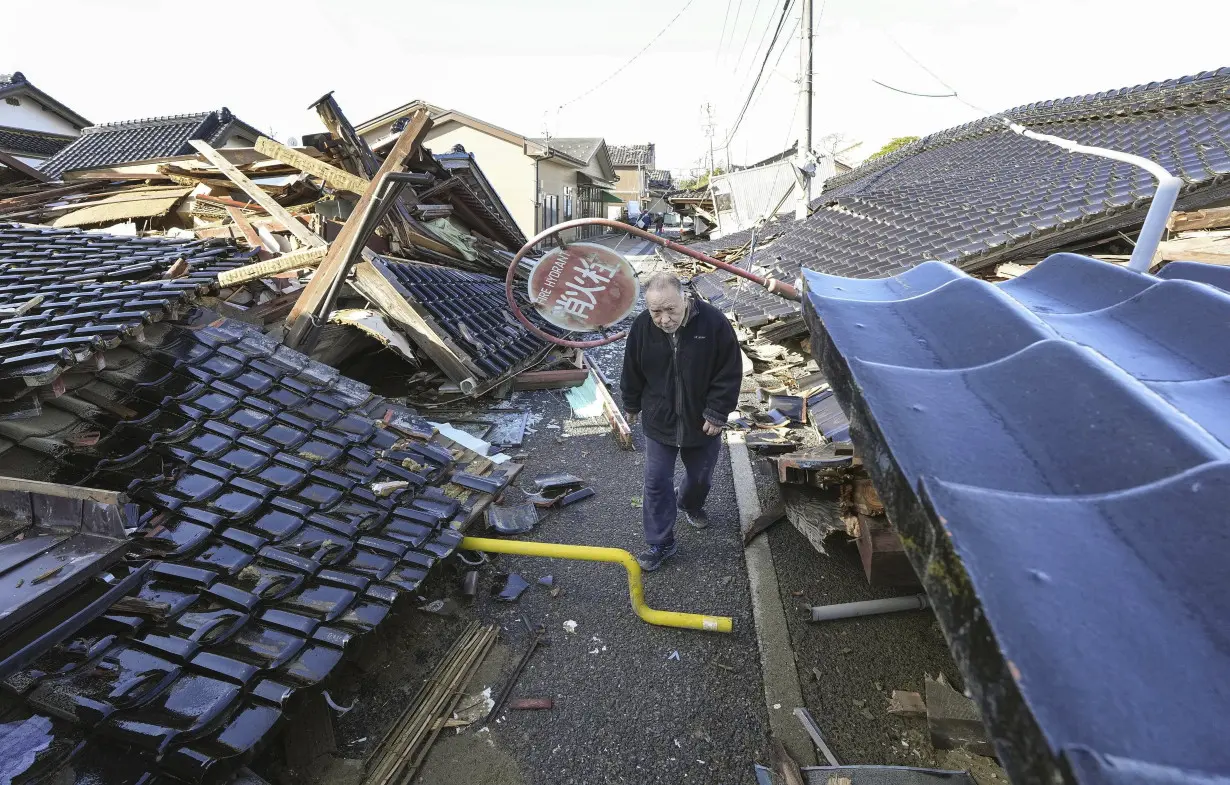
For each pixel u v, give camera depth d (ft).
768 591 11.56
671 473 11.44
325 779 7.70
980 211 22.68
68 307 10.51
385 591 9.18
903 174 42.39
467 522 11.80
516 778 8.01
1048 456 2.89
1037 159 27.20
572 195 93.25
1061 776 1.59
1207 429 2.95
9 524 5.75
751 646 10.35
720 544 13.37
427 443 13.93
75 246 15.29
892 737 8.42
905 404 3.31
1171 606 2.06
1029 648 1.89
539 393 23.70
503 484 13.52
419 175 15.21
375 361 23.72
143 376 11.24
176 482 9.64
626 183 154.61
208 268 14.94
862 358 4.07
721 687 9.49
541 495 15.64
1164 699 1.79
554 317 11.32
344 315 18.56
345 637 8.12
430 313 19.99
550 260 10.89
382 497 11.23
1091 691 1.78
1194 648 1.94
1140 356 4.04
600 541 13.70
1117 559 2.21
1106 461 2.72
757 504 14.90
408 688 9.37
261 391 12.35
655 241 10.88
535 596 11.69
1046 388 3.24
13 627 4.46
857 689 9.28
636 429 19.90
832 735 8.52
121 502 5.24
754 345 26.22
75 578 4.90
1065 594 2.06
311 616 8.35
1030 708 1.74
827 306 5.20
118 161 57.67
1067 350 3.37
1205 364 3.82
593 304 11.19
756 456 17.49
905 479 2.76
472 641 10.36
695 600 11.51
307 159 17.30
